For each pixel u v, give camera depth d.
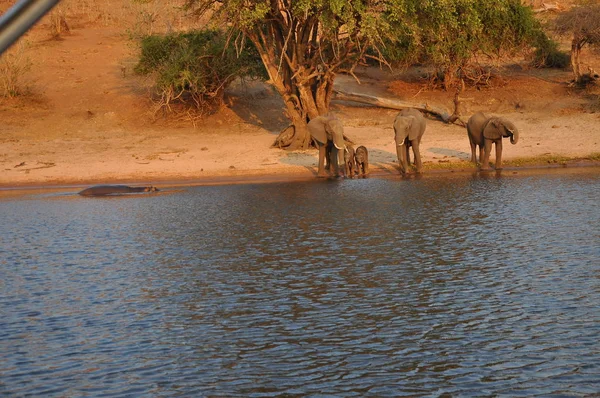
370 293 12.18
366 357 9.23
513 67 42.62
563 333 9.91
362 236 16.77
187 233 17.75
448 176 26.19
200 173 27.66
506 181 24.66
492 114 36.06
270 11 28.64
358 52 32.00
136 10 48.69
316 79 30.66
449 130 34.03
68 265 14.88
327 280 13.08
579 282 12.49
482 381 8.33
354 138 32.62
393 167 28.05
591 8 38.06
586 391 7.99
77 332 10.61
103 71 39.72
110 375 8.86
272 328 10.52
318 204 21.23
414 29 28.69
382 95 38.31
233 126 34.66
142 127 34.28
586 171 26.39
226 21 28.31
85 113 35.06
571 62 38.69
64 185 26.53
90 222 19.61
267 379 8.61
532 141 31.14
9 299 12.45
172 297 12.34
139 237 17.48
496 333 10.00
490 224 17.78
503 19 36.22
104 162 29.28
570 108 35.56
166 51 34.28
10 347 9.98
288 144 30.95
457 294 11.97
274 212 20.20
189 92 35.78
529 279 12.77
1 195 24.77
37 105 35.62
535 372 8.56
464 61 37.09
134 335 10.41
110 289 12.97
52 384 8.59
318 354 9.38
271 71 30.20
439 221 18.33
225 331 10.44
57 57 41.56
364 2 27.56
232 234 17.44
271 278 13.34
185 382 8.58
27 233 18.33
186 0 31.06
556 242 15.69
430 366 8.84
